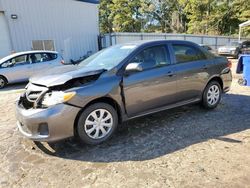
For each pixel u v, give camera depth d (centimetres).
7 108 634
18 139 418
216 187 271
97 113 376
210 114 508
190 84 481
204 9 4044
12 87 1026
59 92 343
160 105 444
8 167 329
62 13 1725
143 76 411
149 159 336
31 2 1548
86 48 1955
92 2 1931
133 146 376
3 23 1453
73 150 371
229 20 4012
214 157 334
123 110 399
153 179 290
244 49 2038
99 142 381
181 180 286
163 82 436
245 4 3662
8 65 1020
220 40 2928
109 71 387
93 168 320
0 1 1416
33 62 1069
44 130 343
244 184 275
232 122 462
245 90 722
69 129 348
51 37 1677
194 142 382
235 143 374
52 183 291
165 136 407
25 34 1545
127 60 406
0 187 287
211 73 516
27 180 299
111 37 2123
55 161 341
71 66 440
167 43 462
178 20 4478
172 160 331
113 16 4303
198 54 507
